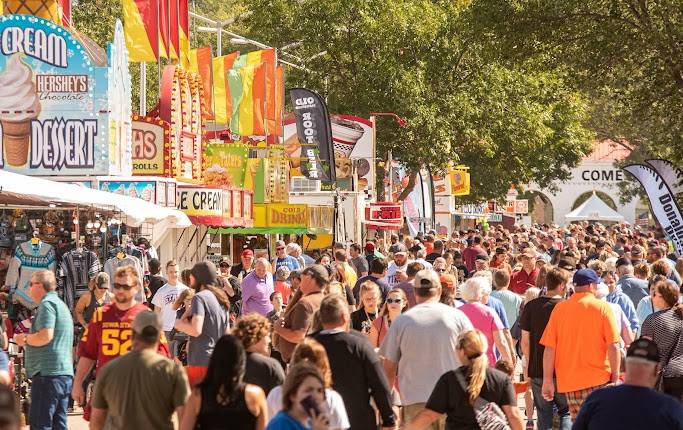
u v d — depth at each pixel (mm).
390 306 28781
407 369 23328
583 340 26359
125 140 53562
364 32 107312
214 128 79688
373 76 106875
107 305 24578
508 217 190500
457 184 138625
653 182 51688
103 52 54812
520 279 45094
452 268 42844
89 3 111188
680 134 77438
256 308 40000
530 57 79812
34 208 39531
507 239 83500
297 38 109750
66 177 50125
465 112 109312
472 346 20203
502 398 20312
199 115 63625
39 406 27391
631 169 52000
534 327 29484
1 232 39750
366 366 21234
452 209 145000
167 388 19234
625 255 51594
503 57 78000
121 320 24219
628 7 74000
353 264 53031
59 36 49969
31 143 50000
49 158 50062
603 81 76812
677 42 71062
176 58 63625
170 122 57938
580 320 26406
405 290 33906
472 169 143250
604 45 73625
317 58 109875
